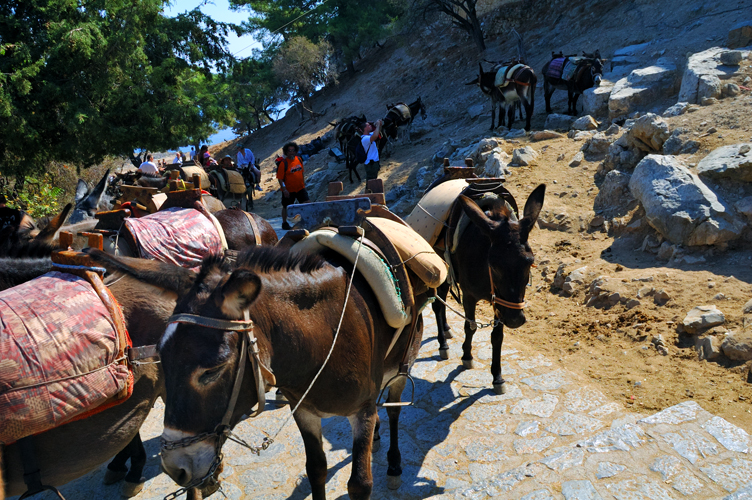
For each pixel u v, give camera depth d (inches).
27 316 92.4
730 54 383.2
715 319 193.3
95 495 150.2
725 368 178.7
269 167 1224.2
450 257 192.4
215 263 86.7
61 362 92.4
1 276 109.5
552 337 225.1
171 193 184.9
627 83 462.9
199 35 685.9
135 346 113.0
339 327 101.7
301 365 97.8
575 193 339.6
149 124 590.9
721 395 166.1
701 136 299.3
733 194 250.4
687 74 383.9
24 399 88.4
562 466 132.5
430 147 691.4
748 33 426.0
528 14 995.3
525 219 163.3
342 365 105.1
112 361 100.4
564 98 660.1
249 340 82.7
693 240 241.3
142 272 83.9
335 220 134.6
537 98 704.4
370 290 118.7
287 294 96.8
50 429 98.7
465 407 179.9
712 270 229.3
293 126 1505.9
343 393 106.3
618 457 132.7
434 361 216.1
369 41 1419.8
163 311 118.7
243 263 96.3
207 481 82.0
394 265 122.7
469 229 182.9
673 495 118.6
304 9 1534.2
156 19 607.2
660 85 445.1
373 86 1293.1
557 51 804.0
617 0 816.3
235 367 80.9
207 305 79.9
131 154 607.2
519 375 196.1
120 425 111.7
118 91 569.3
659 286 226.7
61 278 102.6
